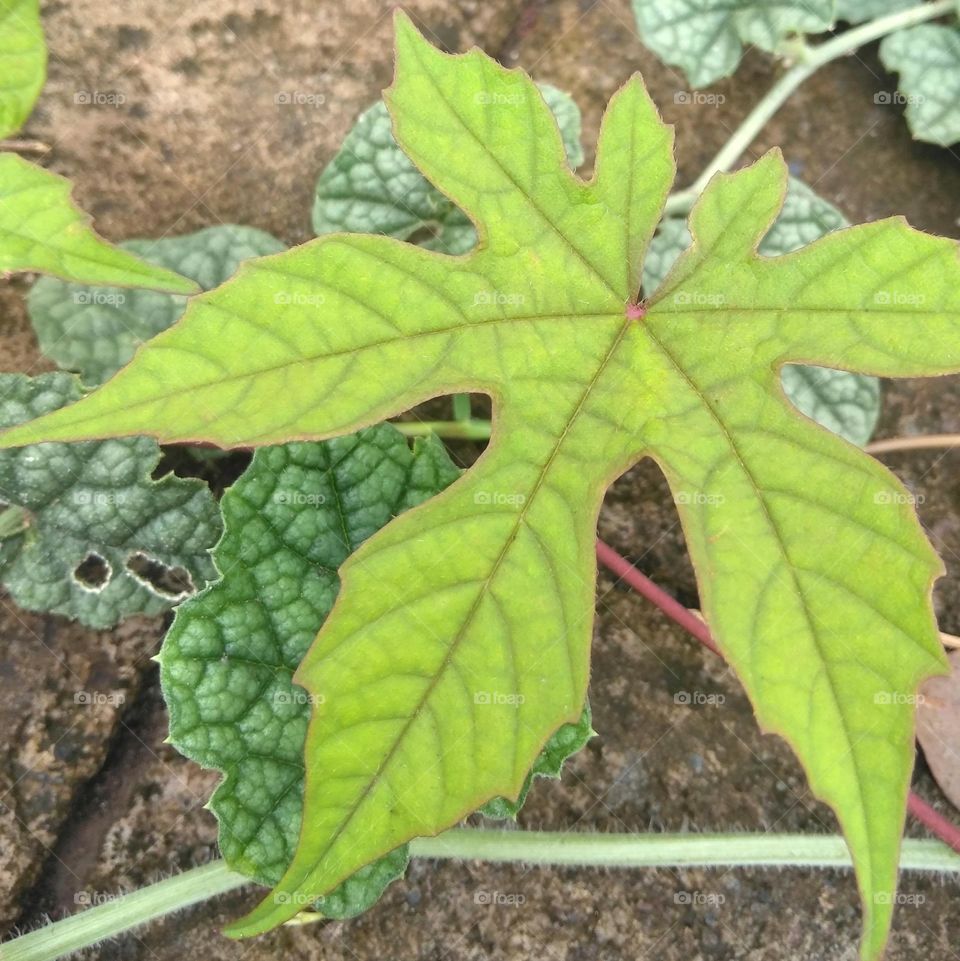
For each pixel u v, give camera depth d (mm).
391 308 135
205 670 172
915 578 128
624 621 226
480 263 141
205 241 217
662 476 233
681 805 218
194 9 231
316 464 182
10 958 188
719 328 144
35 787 205
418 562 127
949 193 250
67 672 210
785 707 125
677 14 232
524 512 132
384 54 240
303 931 208
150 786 211
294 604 178
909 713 124
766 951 214
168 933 206
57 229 153
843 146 249
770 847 208
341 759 119
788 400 139
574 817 215
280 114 234
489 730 124
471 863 213
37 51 168
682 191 245
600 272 146
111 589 200
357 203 215
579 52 249
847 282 142
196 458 216
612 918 213
